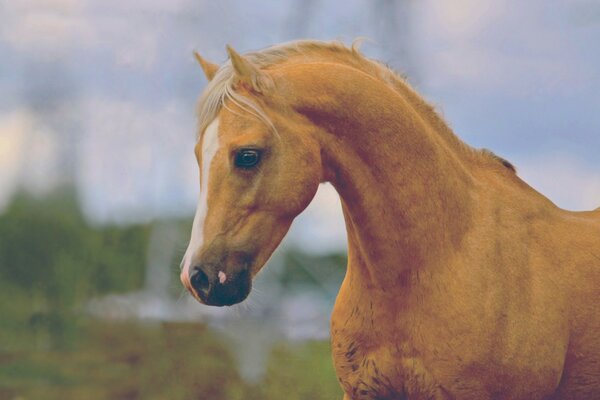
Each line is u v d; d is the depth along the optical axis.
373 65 6.59
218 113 6.04
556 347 6.38
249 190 5.94
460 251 6.30
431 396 6.28
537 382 6.34
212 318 16.67
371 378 6.45
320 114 6.17
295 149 6.05
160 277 19.23
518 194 6.69
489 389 6.24
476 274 6.23
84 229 21.84
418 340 6.23
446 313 6.18
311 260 18.75
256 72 6.04
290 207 6.05
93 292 20.53
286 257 17.83
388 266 6.27
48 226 21.66
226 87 6.04
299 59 6.48
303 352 15.81
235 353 15.39
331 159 6.24
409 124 6.27
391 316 6.32
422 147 6.30
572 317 6.51
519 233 6.48
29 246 21.12
